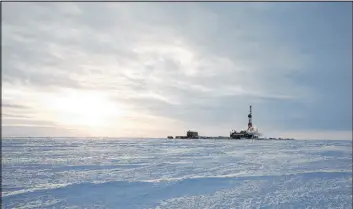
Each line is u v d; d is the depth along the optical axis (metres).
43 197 12.13
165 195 12.72
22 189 13.92
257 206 11.20
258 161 27.12
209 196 12.66
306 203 11.60
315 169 21.31
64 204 11.27
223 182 15.34
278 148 53.50
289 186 14.71
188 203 11.63
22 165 23.28
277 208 10.92
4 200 11.70
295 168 21.98
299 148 53.69
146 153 38.00
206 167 22.33
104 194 12.64
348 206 11.18
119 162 25.72
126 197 12.29
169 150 45.44
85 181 15.97
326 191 13.63
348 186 14.73
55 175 18.20
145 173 19.14
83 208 10.88
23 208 10.73
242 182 15.55
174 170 20.56
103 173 19.06
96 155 33.94
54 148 51.16
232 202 11.78
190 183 14.80
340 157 31.83
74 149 47.81
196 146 62.62
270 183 15.35
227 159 29.11
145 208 10.98
